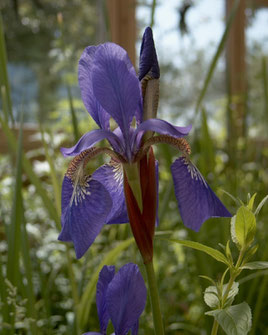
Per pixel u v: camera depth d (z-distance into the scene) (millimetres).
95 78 362
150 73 368
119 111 363
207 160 673
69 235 355
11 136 524
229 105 858
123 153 365
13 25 1496
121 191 392
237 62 1830
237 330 337
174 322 726
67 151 365
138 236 360
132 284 359
